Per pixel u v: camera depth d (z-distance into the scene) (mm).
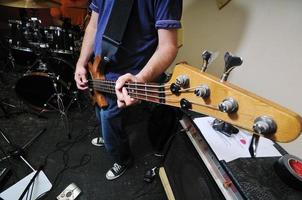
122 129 1245
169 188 1227
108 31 946
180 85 604
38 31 1801
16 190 1256
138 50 993
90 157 1549
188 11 1433
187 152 1058
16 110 1909
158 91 691
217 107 525
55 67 1762
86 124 1844
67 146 1615
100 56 1049
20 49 2000
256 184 740
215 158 862
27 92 1848
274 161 848
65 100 1917
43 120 1835
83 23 2135
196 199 959
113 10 908
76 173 1422
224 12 1195
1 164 1404
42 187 1297
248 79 1132
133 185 1397
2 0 1742
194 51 1437
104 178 1416
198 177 959
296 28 901
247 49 1109
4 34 2541
